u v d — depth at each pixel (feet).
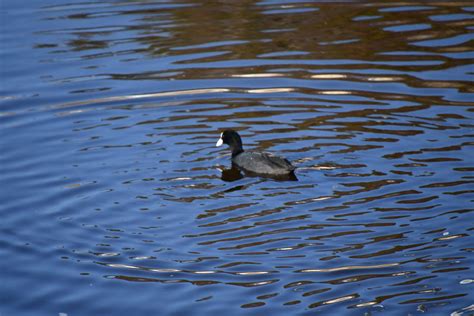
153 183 51.19
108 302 38.88
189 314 37.32
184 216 46.73
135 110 63.57
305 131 58.13
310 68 70.54
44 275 41.50
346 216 45.70
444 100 62.69
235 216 46.42
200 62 72.90
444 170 50.83
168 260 42.04
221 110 62.95
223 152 55.93
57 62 73.72
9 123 61.67
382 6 88.02
